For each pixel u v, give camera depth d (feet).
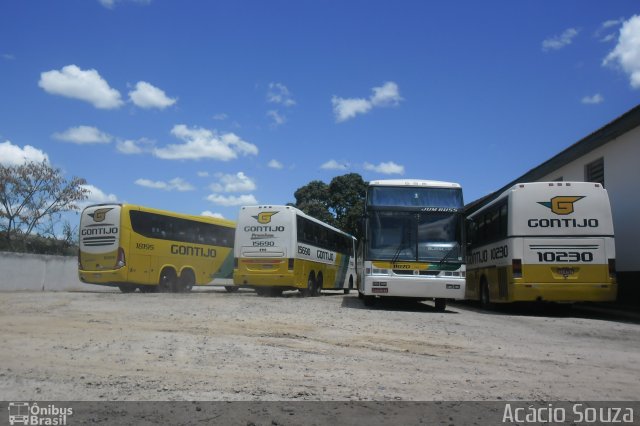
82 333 31.50
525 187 49.03
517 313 52.75
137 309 43.88
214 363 24.35
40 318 37.81
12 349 26.68
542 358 27.53
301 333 33.32
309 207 146.20
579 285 47.24
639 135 54.90
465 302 71.41
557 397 20.02
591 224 47.80
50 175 97.19
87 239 64.13
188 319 38.40
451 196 51.11
